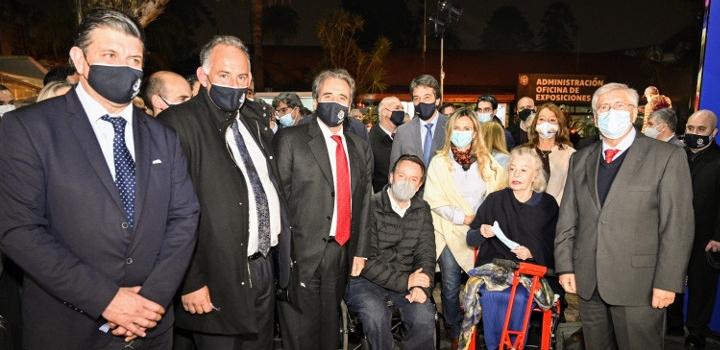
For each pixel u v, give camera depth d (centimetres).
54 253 167
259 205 242
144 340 197
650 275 252
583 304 276
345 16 2270
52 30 1675
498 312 291
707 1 387
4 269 212
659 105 570
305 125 293
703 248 370
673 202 244
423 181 374
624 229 253
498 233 311
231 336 239
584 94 2388
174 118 225
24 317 181
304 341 285
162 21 2047
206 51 234
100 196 176
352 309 311
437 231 362
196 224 205
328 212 279
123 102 183
